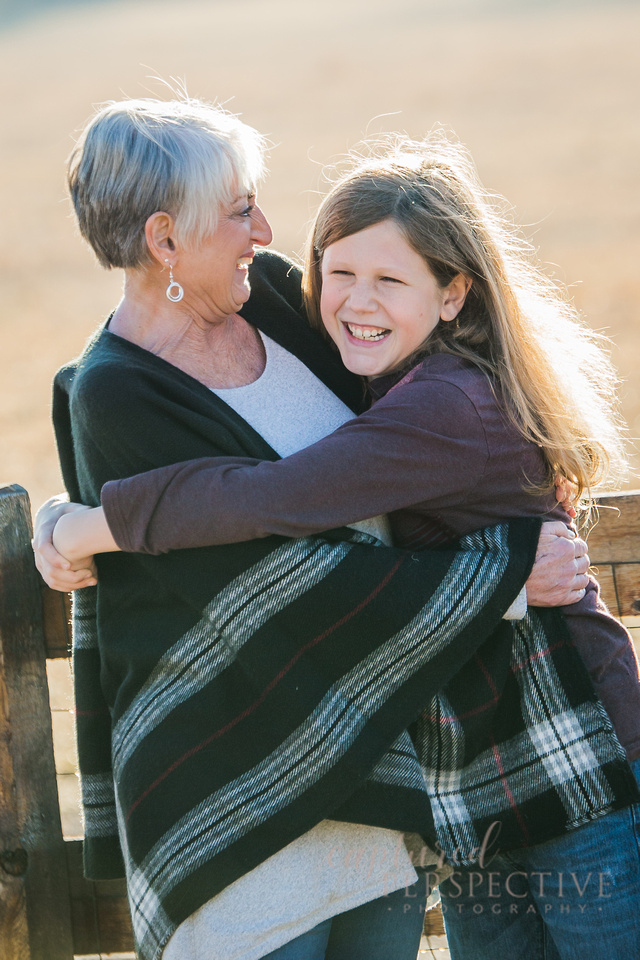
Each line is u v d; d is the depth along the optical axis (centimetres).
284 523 339
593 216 2716
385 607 352
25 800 424
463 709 376
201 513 338
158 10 11669
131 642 371
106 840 398
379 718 355
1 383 1736
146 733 363
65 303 2309
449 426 352
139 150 348
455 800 380
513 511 377
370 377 402
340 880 358
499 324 380
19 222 3272
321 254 392
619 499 430
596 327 1756
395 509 352
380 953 379
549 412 383
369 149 451
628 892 376
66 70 7431
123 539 348
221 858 348
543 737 380
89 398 355
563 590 376
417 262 372
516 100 5047
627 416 1255
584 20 7831
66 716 719
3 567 413
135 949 410
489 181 3303
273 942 347
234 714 357
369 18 9625
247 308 404
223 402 373
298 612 351
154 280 371
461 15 9106
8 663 416
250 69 6956
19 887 422
